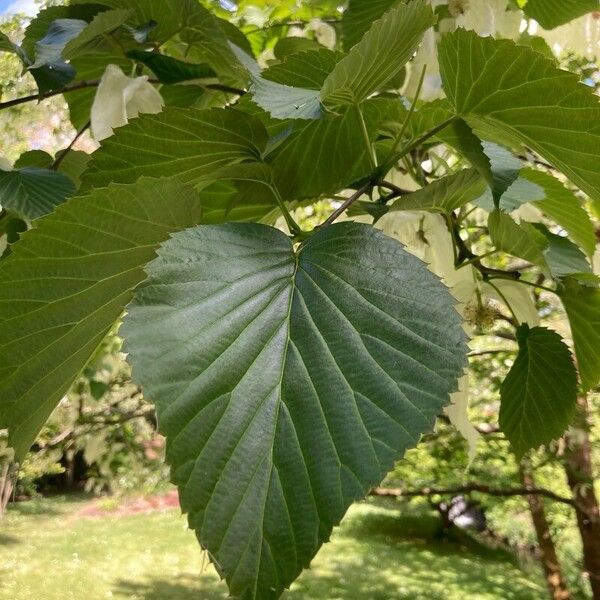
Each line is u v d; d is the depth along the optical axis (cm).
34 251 21
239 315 19
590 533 178
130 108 39
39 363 21
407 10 23
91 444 212
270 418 18
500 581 387
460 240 35
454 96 28
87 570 372
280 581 16
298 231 28
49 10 45
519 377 35
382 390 18
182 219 22
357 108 29
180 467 17
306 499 17
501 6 47
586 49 69
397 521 503
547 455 185
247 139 28
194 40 46
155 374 17
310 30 82
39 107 101
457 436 193
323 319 19
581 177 27
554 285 36
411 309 19
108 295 22
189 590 349
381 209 30
